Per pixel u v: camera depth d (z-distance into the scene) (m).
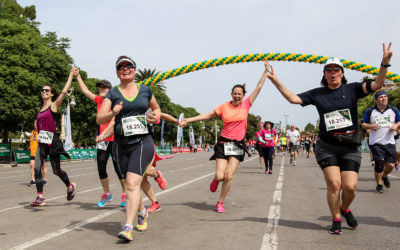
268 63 4.54
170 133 61.34
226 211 5.42
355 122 4.11
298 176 11.11
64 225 4.59
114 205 6.12
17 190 8.84
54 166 5.90
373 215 5.08
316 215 5.07
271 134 12.10
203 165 17.92
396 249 3.46
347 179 4.02
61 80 29.45
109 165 19.55
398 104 24.98
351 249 3.46
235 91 5.60
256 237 3.90
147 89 4.27
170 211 5.46
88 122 40.12
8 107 24.30
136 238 3.92
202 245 3.62
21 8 44.56
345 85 4.22
